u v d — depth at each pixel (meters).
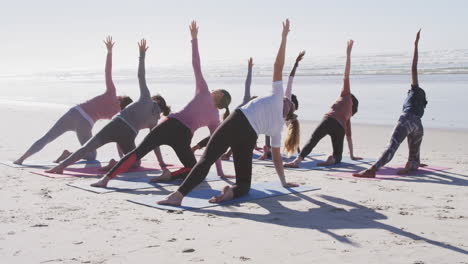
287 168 7.71
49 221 4.59
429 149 9.53
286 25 5.31
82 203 5.29
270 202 5.38
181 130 6.07
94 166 7.69
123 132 6.84
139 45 6.83
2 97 28.38
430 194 5.80
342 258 3.63
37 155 8.95
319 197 5.63
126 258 3.61
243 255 3.69
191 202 5.30
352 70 41.34
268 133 5.64
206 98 6.21
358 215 4.85
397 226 4.46
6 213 4.87
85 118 7.79
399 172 7.09
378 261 3.57
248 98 7.88
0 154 8.97
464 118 13.24
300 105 18.12
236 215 4.83
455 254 3.71
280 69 5.42
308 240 4.05
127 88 35.00
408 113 6.98
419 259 3.60
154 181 6.35
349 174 7.12
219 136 5.19
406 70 36.12
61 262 3.53
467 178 6.78
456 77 27.23
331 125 7.87
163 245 3.91
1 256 3.65
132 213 4.88
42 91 34.22
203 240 4.04
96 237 4.11
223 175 6.82
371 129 12.27
